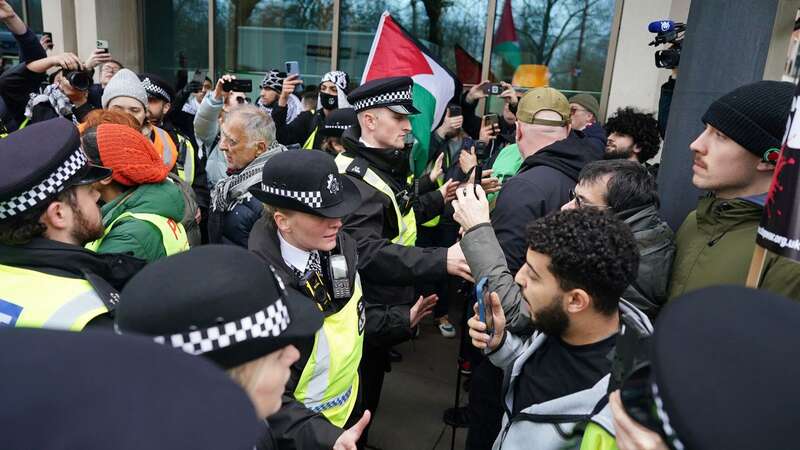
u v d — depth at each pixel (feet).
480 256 5.14
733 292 1.83
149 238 5.59
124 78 8.98
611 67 16.56
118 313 2.75
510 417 4.45
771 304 1.76
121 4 22.58
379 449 8.95
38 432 1.25
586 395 3.59
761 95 4.34
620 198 5.18
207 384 1.49
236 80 11.41
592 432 3.19
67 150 4.25
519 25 17.58
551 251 3.67
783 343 1.62
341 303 5.22
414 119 10.18
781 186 3.39
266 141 8.13
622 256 3.56
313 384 4.96
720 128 4.49
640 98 16.02
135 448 1.27
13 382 1.32
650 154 9.90
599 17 16.56
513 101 13.46
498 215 6.46
